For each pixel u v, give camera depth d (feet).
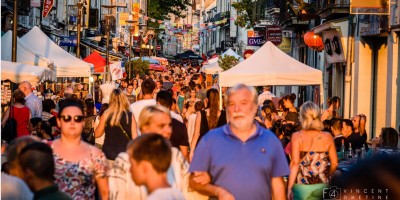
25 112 59.77
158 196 21.74
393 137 47.37
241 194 30.58
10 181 25.04
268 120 71.20
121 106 45.19
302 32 165.27
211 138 31.17
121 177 31.63
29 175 25.77
